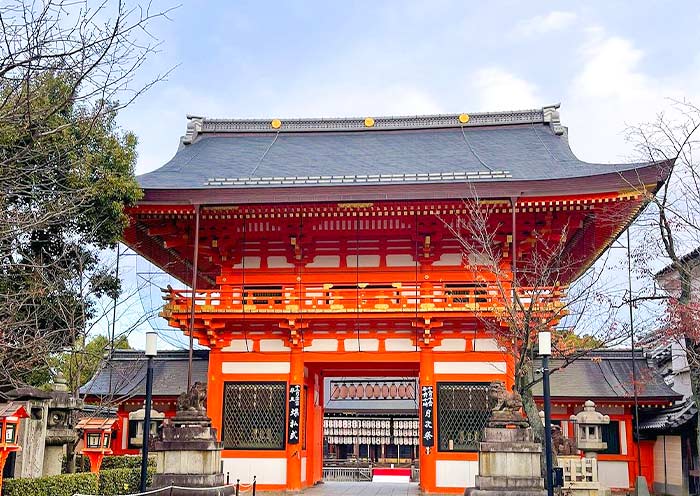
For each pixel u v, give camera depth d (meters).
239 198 27.72
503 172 29.56
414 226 29.81
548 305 26.30
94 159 24.78
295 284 30.33
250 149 37.97
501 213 28.66
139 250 33.53
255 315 28.89
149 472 25.19
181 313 29.16
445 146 36.72
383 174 31.89
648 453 35.66
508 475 20.67
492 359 28.64
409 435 50.53
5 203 17.69
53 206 17.22
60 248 25.08
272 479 28.53
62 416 23.83
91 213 25.16
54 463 23.45
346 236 30.58
